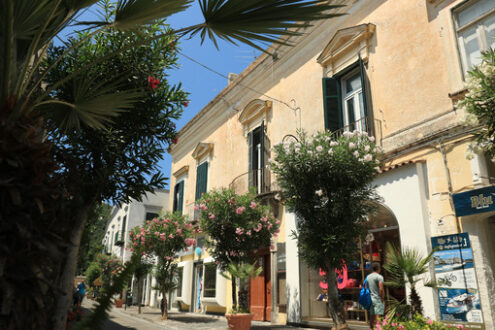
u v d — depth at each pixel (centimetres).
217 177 1723
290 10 260
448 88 780
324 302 1043
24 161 216
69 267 366
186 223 1479
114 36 502
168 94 533
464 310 652
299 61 1280
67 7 304
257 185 1323
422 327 488
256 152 1465
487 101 430
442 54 805
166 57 529
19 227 203
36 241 213
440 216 739
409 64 879
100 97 355
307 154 689
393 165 836
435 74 813
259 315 1250
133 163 500
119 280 179
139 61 505
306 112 1202
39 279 210
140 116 512
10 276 200
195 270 1769
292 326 1034
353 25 1076
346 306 927
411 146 823
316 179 699
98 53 493
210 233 1016
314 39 1226
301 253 733
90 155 472
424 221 757
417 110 839
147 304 2394
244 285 1355
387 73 932
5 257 196
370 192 705
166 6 292
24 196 215
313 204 704
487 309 626
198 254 1641
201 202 1035
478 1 761
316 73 1190
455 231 705
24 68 248
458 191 718
